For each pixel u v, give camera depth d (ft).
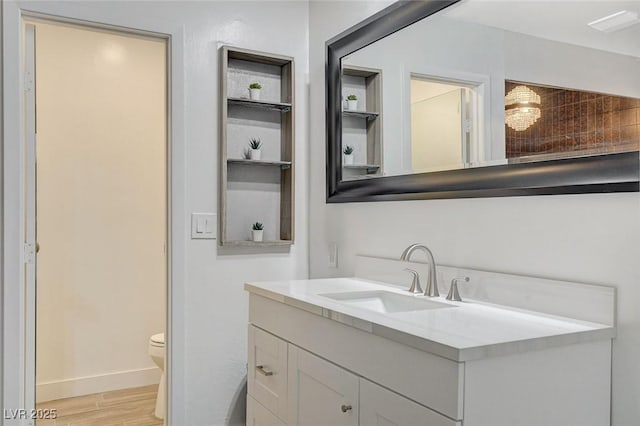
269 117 8.87
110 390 11.44
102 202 11.37
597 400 4.40
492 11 5.45
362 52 7.46
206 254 8.16
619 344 4.41
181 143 7.94
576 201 4.72
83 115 11.15
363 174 7.45
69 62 11.01
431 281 6.01
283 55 8.72
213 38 8.29
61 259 10.94
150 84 11.92
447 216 6.13
